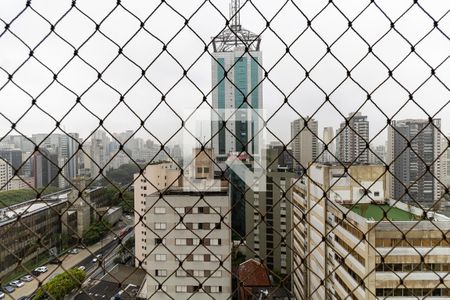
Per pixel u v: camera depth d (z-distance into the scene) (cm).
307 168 197
